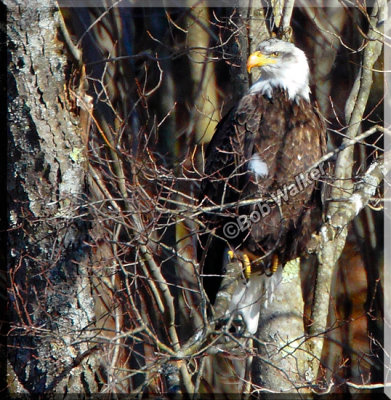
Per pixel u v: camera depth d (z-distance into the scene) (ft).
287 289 37.47
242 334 29.32
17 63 30.09
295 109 36.42
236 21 41.04
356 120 38.65
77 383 30.01
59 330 29.94
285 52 37.14
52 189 30.07
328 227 36.42
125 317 34.60
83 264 29.50
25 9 29.96
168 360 26.53
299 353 36.99
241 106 36.63
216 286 36.04
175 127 49.37
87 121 31.24
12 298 30.71
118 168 32.65
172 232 44.06
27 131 30.12
